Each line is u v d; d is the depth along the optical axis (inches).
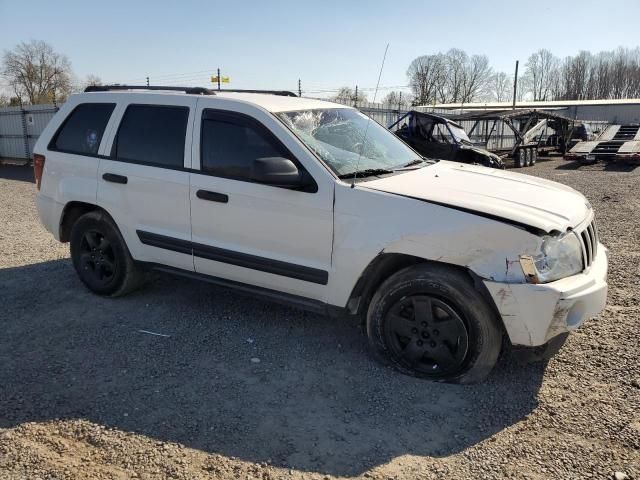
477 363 133.0
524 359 133.8
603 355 148.3
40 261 251.6
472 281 131.5
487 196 139.8
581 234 137.1
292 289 155.8
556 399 128.3
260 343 162.1
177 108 174.7
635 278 212.8
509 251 125.3
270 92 199.9
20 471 105.0
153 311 187.5
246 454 110.2
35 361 151.1
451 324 133.9
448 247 130.2
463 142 672.4
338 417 123.3
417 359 140.6
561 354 150.1
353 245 140.7
